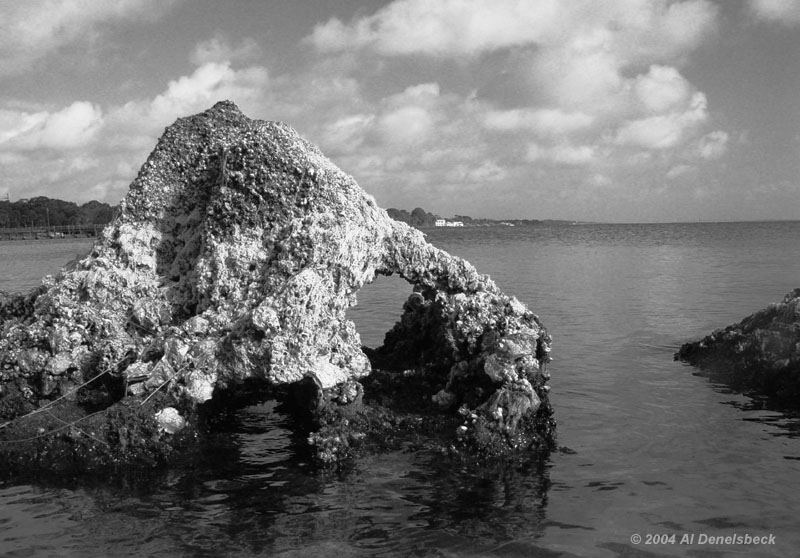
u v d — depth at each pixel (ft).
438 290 44.27
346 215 40.32
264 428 39.11
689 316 79.82
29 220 471.21
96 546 25.96
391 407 39.70
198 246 43.78
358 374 37.96
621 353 59.00
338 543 26.07
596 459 34.45
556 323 75.00
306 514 28.50
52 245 350.23
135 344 39.70
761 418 40.91
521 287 113.80
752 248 229.86
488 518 28.12
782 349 47.37
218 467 33.40
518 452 35.27
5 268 169.78
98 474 32.63
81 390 38.34
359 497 30.12
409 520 27.96
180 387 35.53
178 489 31.04
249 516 28.35
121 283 42.42
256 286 39.32
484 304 40.91
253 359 35.70
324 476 32.37
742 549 25.50
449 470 33.06
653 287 111.55
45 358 38.68
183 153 46.11
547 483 31.53
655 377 50.65
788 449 35.60
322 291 36.65
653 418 40.93
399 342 49.26
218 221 41.88
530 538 26.40
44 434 34.45
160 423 34.50
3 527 27.53
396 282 119.44
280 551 25.48
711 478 31.94
